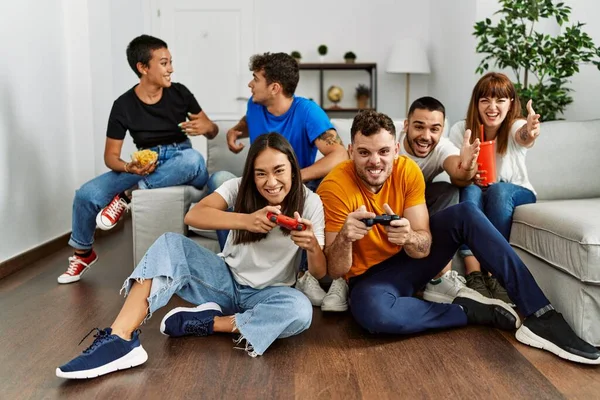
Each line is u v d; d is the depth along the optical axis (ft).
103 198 9.78
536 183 9.62
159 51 9.70
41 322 7.79
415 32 20.16
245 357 6.53
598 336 6.68
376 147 6.75
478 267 8.59
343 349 6.75
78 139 13.50
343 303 8.00
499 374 6.04
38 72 11.65
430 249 7.35
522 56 11.95
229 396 5.61
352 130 7.02
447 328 7.35
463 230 7.11
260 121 9.31
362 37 20.21
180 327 7.02
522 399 5.51
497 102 8.74
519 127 8.74
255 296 7.02
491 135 9.11
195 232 9.84
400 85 20.38
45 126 11.94
